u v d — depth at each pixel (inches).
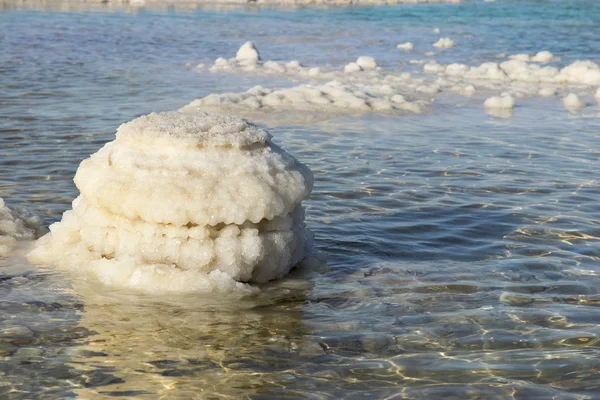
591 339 200.1
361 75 764.0
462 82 721.6
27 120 476.7
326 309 220.5
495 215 309.1
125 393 171.9
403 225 295.6
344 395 171.9
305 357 190.4
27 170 357.1
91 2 1622.8
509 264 256.7
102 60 813.9
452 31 1250.0
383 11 1680.6
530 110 579.5
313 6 1782.7
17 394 171.0
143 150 241.3
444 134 476.7
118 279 233.6
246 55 850.1
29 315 211.6
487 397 171.2
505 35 1186.6
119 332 202.8
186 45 987.9
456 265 256.2
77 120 482.9
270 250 239.6
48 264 247.9
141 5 1621.6
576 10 1695.4
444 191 342.6
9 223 273.4
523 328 207.0
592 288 235.9
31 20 1206.3
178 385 175.8
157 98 587.5
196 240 233.3
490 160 405.4
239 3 1761.8
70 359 187.6
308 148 427.2
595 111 578.2
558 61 885.2
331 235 283.9
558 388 175.2
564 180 364.8
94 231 246.5
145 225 236.5
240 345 196.7
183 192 229.8
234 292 230.7
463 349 195.0
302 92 581.3
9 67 724.0
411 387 175.6
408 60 900.6
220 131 244.8
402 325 209.2
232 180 234.1
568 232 289.3
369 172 374.0
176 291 229.3
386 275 247.1
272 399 169.9
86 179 245.1
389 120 521.0
